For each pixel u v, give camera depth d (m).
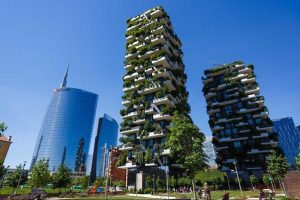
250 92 84.56
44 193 40.28
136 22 86.81
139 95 71.00
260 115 79.62
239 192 47.00
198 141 39.00
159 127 61.06
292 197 28.88
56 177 56.53
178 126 41.44
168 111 62.09
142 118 66.12
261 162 69.50
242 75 87.62
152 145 61.41
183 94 73.62
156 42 77.00
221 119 84.12
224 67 93.00
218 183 61.25
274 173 43.59
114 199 32.31
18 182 53.94
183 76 80.56
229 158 75.44
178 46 87.69
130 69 78.81
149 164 58.00
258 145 72.75
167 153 55.56
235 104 85.75
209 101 91.69
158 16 83.75
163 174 55.34
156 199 31.53
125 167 62.84
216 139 81.44
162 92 65.31
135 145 63.88
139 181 57.66
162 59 69.81
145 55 76.00
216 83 93.44
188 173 38.00
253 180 63.00
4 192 49.00
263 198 27.64
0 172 46.78
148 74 72.94
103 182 70.50
